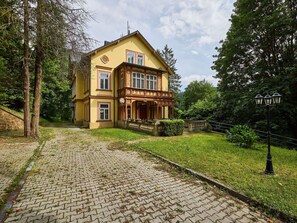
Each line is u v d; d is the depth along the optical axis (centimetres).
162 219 277
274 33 1175
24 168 508
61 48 985
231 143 899
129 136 1109
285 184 391
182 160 579
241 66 1416
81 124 2158
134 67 1783
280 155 672
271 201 315
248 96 1185
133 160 608
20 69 1339
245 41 1260
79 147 818
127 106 1691
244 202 332
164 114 2116
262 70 1214
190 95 3959
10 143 885
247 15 1238
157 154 660
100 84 1747
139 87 1839
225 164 539
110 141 966
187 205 319
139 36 1970
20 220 270
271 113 1147
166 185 405
